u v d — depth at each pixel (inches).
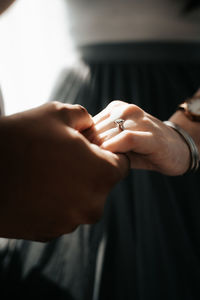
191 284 11.1
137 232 12.8
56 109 9.3
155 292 11.0
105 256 12.0
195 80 22.6
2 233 8.8
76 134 9.0
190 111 15.2
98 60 25.0
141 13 22.6
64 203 8.7
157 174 15.3
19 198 8.1
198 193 14.4
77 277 11.3
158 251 12.1
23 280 11.1
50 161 8.3
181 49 24.7
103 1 22.5
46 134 8.5
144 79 22.6
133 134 11.0
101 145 10.9
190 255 12.0
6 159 7.8
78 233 12.8
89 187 8.9
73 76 23.3
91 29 24.4
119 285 11.1
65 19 25.2
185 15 22.6
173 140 12.9
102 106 19.9
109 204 13.9
